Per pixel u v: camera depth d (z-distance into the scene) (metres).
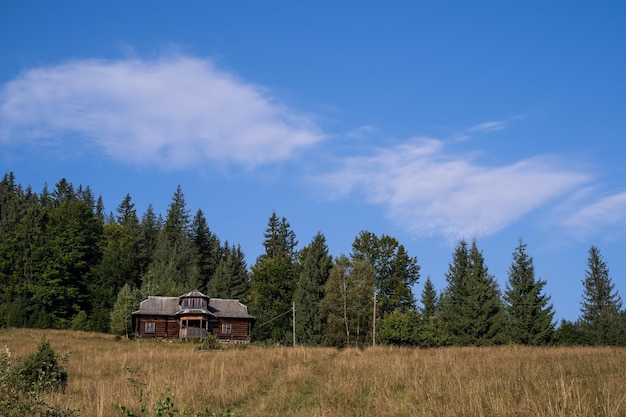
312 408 15.80
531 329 56.50
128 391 17.30
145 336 67.06
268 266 88.56
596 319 69.81
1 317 73.19
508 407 12.55
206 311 67.44
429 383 18.09
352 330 67.38
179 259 101.19
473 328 59.69
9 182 134.38
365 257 81.88
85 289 88.38
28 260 83.62
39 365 18.70
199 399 17.19
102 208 143.62
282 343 70.50
